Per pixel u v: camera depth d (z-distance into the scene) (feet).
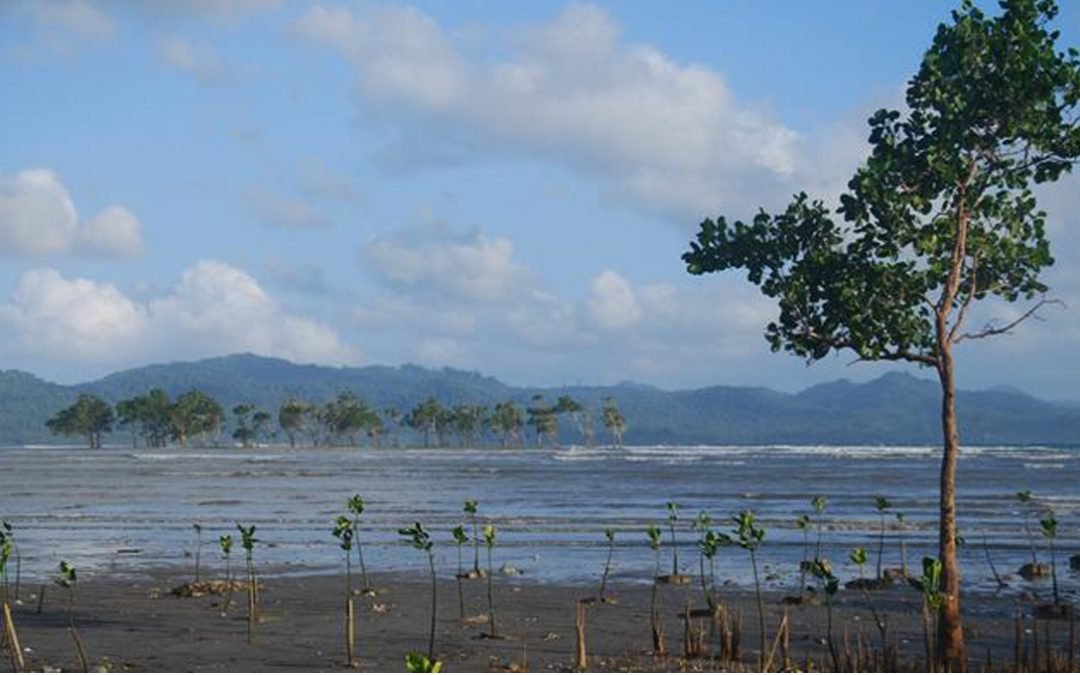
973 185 72.33
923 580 70.44
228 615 99.96
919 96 72.69
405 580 124.67
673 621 96.22
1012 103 70.18
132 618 98.43
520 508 243.60
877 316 71.46
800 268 71.05
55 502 272.51
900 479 387.55
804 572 126.11
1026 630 93.15
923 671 70.85
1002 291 74.74
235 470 510.58
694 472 467.93
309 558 146.61
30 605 107.14
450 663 75.87
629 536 174.91
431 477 425.69
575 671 72.54
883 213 70.95
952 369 72.43
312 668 74.08
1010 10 70.79
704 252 74.28
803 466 547.49
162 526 199.00
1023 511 226.99
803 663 76.02
